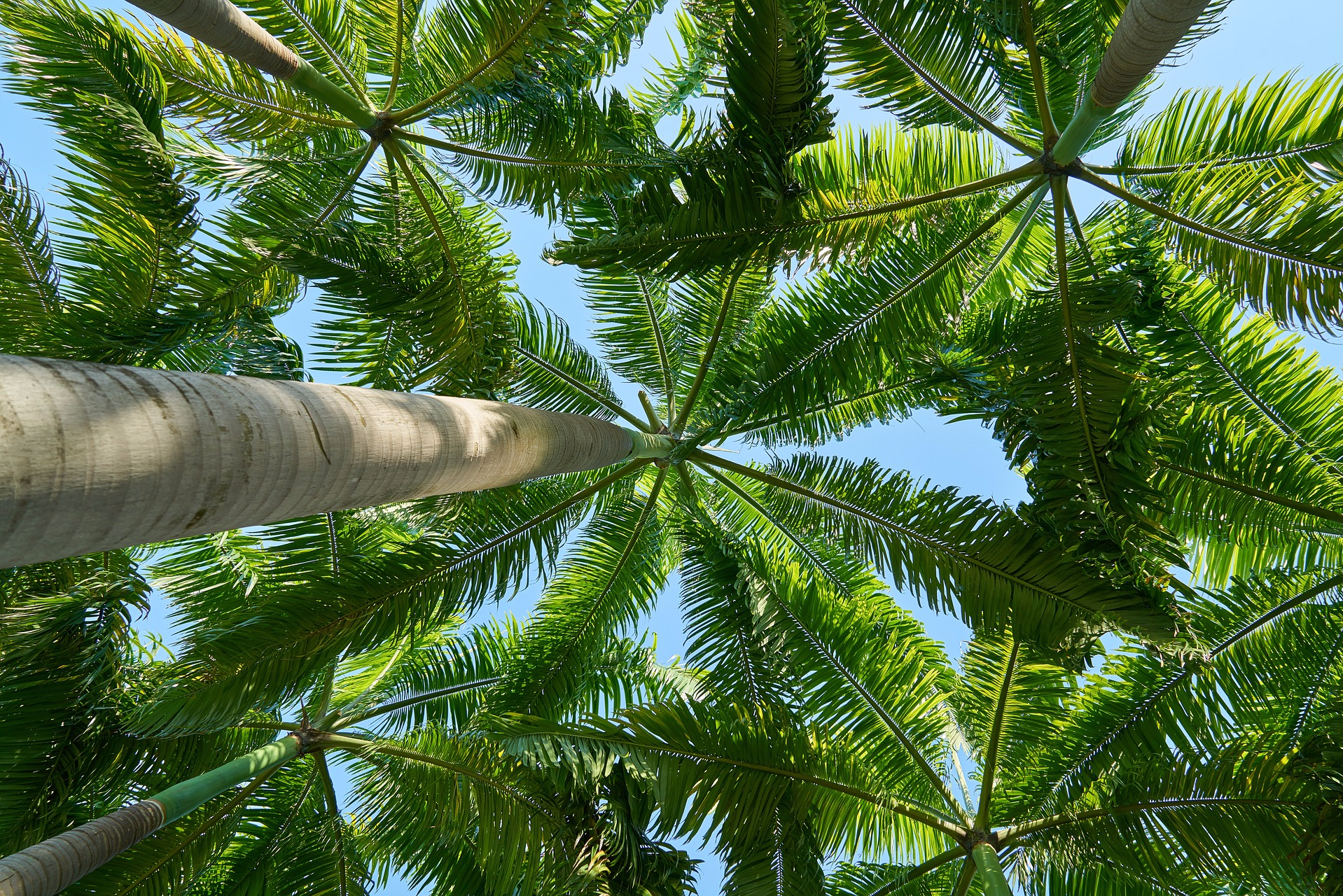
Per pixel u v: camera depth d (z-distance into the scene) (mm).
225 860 6715
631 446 6582
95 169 5113
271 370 6191
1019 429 5547
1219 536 6484
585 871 5520
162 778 6332
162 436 2301
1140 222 5707
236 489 2541
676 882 5879
